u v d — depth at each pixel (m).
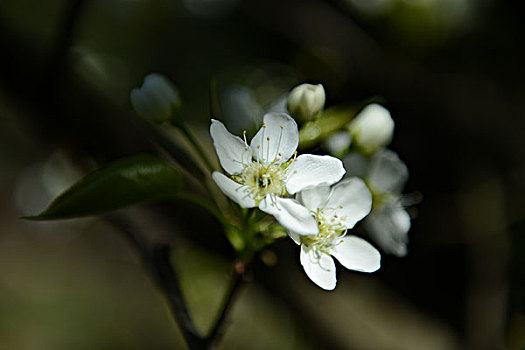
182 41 0.66
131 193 0.37
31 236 0.87
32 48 0.44
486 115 0.59
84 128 0.45
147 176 0.37
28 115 0.45
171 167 0.37
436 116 0.58
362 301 0.51
